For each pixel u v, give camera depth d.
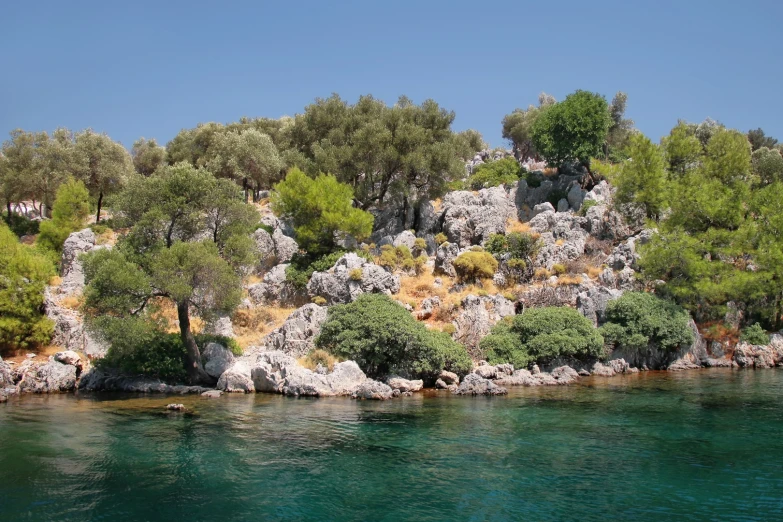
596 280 53.97
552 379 42.22
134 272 39.56
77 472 22.30
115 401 35.78
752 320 54.69
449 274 56.06
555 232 60.41
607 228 60.47
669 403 34.47
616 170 67.19
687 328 48.66
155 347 41.22
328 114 78.75
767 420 30.09
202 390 39.00
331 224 56.44
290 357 41.34
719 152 67.31
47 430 28.20
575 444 25.92
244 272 45.62
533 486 20.94
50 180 75.94
